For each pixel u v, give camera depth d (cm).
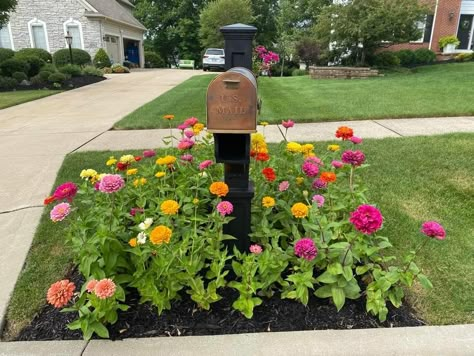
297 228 222
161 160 241
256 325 177
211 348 162
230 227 206
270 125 563
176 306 189
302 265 186
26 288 209
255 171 249
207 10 2897
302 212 187
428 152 396
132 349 162
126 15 2588
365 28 1192
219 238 195
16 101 929
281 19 2825
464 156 379
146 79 1540
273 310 186
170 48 3691
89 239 185
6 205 322
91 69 1574
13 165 428
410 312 184
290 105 704
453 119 558
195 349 161
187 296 196
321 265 192
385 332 169
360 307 186
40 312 191
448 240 245
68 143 518
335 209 217
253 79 183
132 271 196
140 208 222
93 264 178
